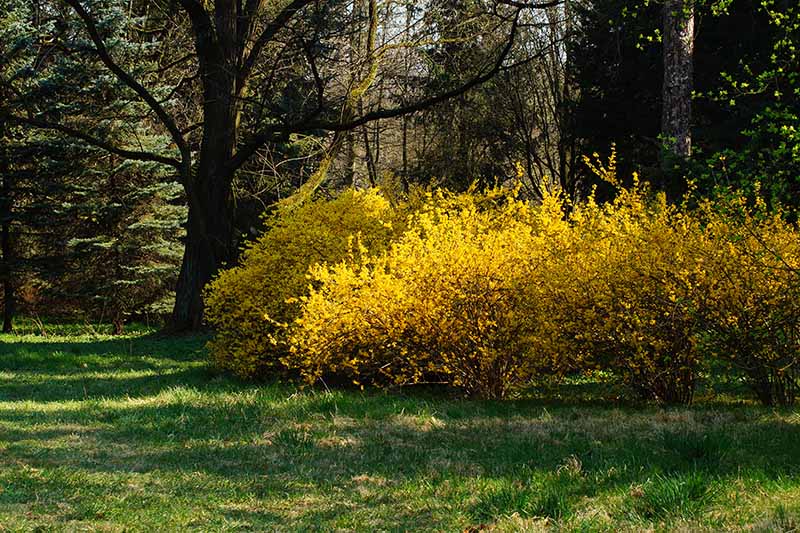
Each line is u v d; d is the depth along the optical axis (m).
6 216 24.70
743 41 18.34
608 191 24.52
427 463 6.31
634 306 8.73
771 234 8.62
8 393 10.98
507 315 9.30
